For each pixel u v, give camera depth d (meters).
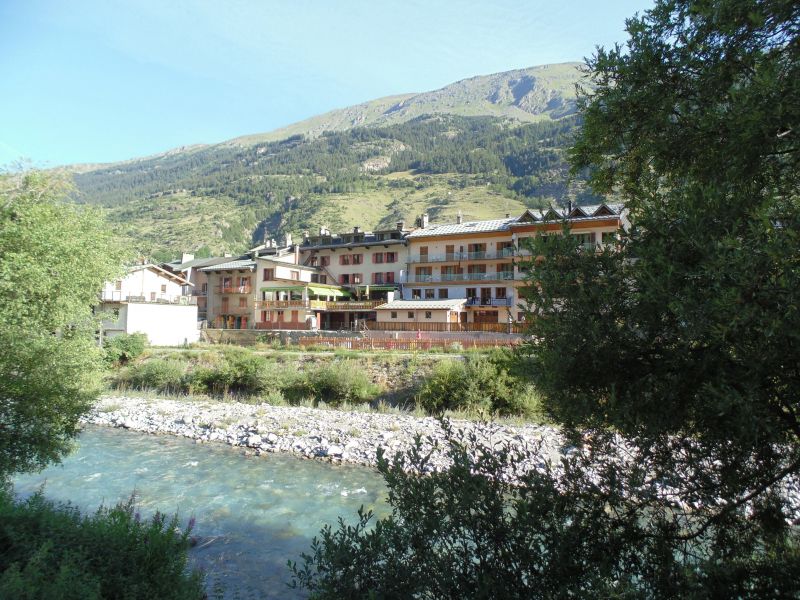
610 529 3.63
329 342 39.22
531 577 3.43
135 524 7.11
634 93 4.12
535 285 3.75
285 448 18.36
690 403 3.21
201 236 173.88
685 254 3.11
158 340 46.56
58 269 17.62
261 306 58.28
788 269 2.51
